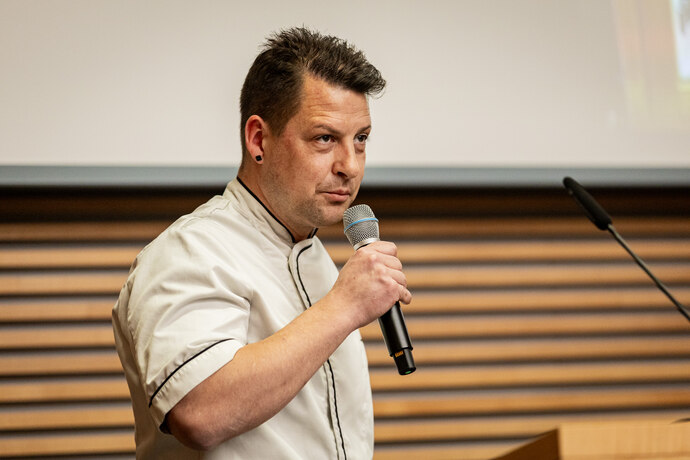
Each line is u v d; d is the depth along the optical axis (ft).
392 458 19.17
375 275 8.50
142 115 17.70
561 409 19.79
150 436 9.24
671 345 20.29
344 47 9.37
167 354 7.99
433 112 18.79
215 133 17.89
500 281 19.97
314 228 9.99
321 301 8.41
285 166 9.13
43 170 17.30
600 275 20.29
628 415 19.99
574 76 19.29
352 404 9.64
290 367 7.93
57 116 17.42
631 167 19.25
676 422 7.53
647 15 19.62
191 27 17.99
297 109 9.04
